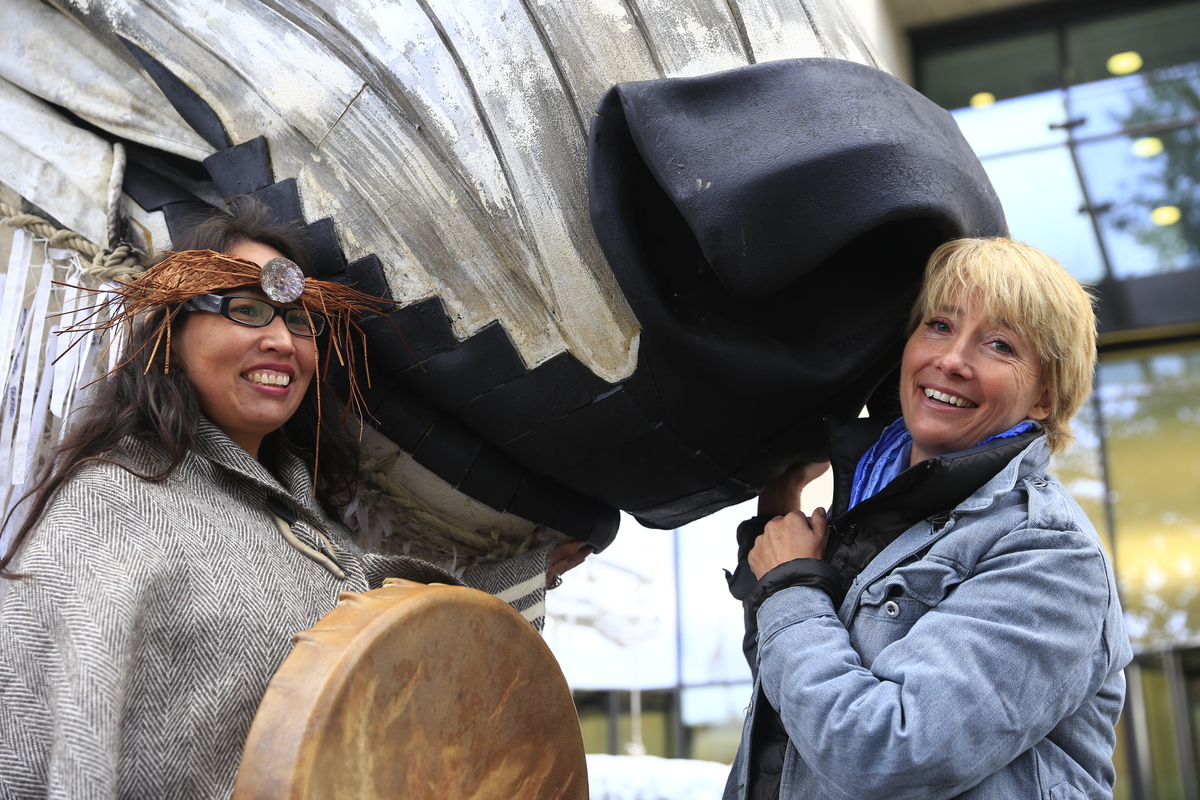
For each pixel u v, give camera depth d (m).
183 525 1.47
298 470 1.73
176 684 1.39
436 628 1.41
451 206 1.73
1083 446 8.99
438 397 1.82
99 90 1.93
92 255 1.91
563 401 1.78
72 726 1.23
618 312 1.74
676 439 1.83
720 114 1.63
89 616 1.30
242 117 1.82
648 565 7.43
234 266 1.62
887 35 9.38
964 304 1.67
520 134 1.72
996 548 1.56
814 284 1.81
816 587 1.65
